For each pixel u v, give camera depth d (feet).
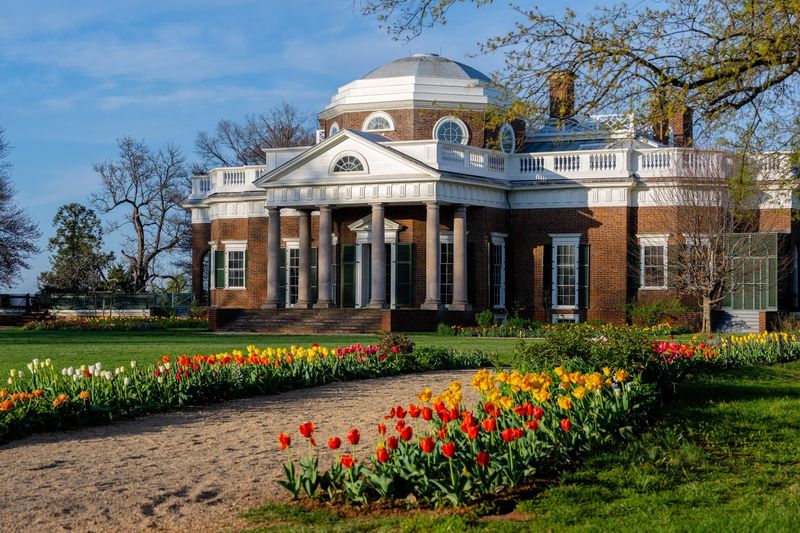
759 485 38.52
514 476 36.17
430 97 170.09
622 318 159.74
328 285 158.10
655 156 161.99
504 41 52.13
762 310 151.64
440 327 142.51
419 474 34.60
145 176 274.77
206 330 159.22
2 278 205.57
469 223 161.68
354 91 174.50
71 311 219.20
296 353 70.54
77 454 44.04
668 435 46.42
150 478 39.01
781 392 64.90
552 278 164.45
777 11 47.37
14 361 81.05
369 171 155.02
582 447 42.63
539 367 61.00
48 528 32.14
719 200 143.13
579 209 162.91
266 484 37.99
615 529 31.48
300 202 160.25
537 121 53.52
